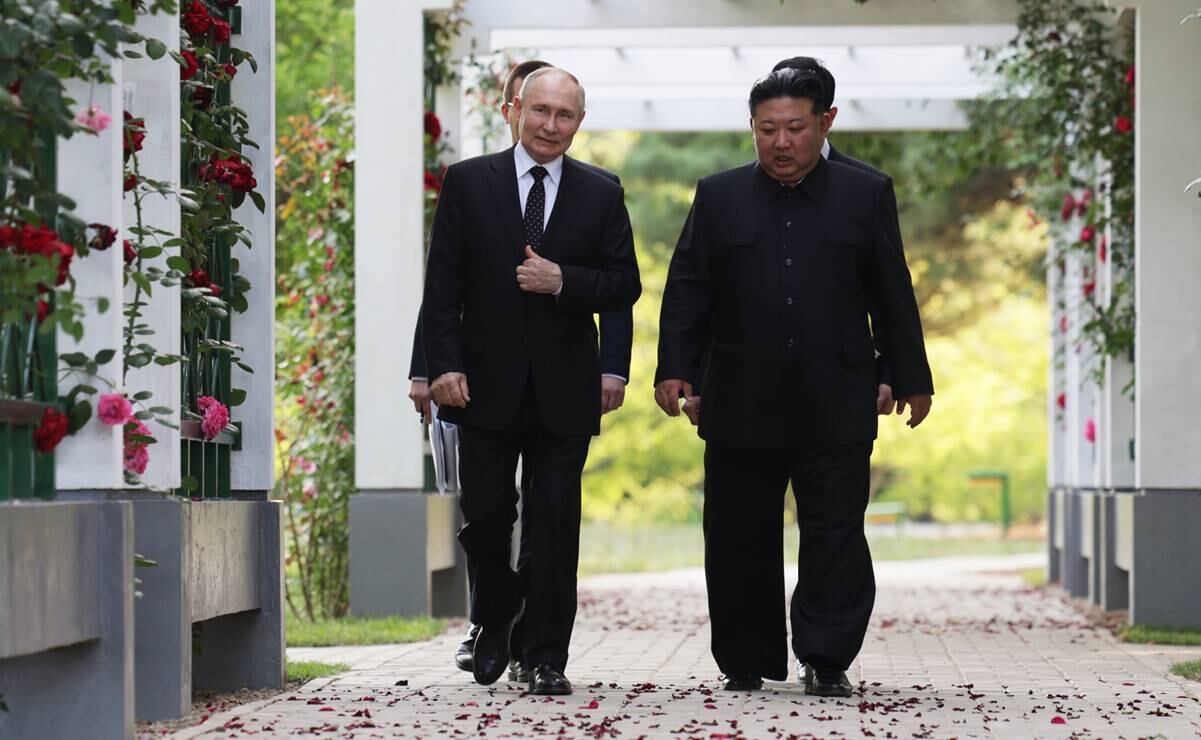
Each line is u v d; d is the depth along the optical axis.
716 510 18.22
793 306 17.62
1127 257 31.64
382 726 15.29
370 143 31.14
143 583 15.92
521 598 18.45
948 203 69.56
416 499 30.62
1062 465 45.41
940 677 20.45
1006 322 94.12
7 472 13.36
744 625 18.33
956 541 82.75
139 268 15.71
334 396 32.06
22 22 13.23
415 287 31.02
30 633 12.86
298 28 49.41
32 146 13.42
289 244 32.78
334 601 31.89
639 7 31.98
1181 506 28.11
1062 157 35.53
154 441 15.30
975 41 35.44
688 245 18.08
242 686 18.88
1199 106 28.19
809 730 14.86
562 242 17.59
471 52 32.78
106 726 14.27
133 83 16.41
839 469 17.58
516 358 17.41
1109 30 32.34
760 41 36.03
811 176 17.89
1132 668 21.80
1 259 12.79
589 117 46.66
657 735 14.51
